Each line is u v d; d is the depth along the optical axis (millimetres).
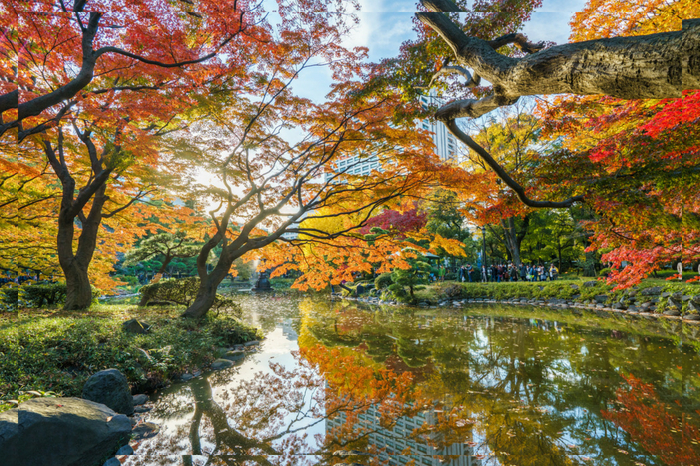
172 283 12977
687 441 3771
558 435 3986
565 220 23625
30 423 2975
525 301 17672
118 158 6844
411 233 9094
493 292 19109
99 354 5445
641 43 1479
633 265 9484
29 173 8625
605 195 5371
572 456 3541
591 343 8375
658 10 5023
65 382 4594
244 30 5273
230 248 9812
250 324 11969
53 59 5473
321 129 7770
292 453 3787
